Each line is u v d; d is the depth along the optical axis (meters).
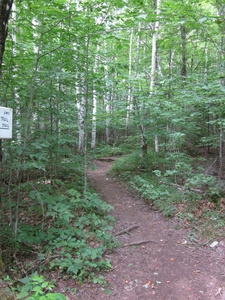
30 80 4.50
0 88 4.39
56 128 5.98
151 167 9.08
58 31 4.75
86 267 3.23
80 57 5.37
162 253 4.07
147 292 3.01
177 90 6.97
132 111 8.16
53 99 5.87
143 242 4.43
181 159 7.79
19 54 4.79
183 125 7.52
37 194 3.60
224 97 5.49
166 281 3.26
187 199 5.91
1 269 2.74
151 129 8.53
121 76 6.57
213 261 3.75
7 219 4.37
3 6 2.57
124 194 7.36
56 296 1.64
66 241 3.64
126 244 4.31
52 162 6.45
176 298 2.91
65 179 7.42
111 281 3.19
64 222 4.14
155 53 9.11
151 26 9.09
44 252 3.58
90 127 7.52
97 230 4.37
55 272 3.18
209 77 6.38
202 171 7.25
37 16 4.22
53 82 5.46
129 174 8.77
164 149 10.66
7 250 3.38
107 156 14.71
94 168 7.37
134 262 3.75
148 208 6.25
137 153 10.45
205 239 4.45
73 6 4.30
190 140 10.57
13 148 3.63
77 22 4.83
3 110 2.55
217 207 5.39
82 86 5.70
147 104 7.29
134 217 5.71
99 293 2.91
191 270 3.53
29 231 3.91
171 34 9.04
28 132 4.41
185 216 5.31
